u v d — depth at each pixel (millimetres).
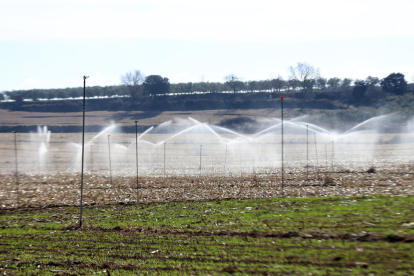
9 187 114312
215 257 46906
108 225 66188
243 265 43688
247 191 91188
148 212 74562
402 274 37562
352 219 55188
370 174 111062
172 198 87562
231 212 69188
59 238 60094
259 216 64000
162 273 43625
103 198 91938
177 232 59062
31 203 88750
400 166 126688
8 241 59781
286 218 60312
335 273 39156
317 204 67125
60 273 46156
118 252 51844
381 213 56156
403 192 75500
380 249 43688
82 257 50969
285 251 46500
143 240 56094
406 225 49469
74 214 76625
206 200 82938
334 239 48438
